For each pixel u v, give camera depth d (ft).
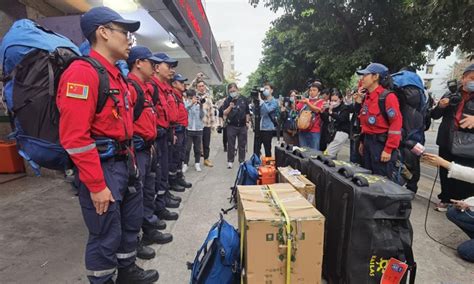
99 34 5.64
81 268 7.57
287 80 55.62
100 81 5.29
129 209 6.61
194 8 21.58
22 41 4.82
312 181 8.46
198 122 18.13
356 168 7.70
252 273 5.42
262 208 5.89
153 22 18.49
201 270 6.11
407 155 10.44
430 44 23.63
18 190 13.87
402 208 5.60
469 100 10.53
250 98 19.74
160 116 10.62
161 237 9.07
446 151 11.60
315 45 29.37
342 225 6.13
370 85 10.16
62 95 4.81
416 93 10.40
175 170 14.20
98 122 5.45
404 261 5.71
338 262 6.26
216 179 16.51
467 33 15.93
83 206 5.58
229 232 6.39
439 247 8.86
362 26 24.49
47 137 4.98
